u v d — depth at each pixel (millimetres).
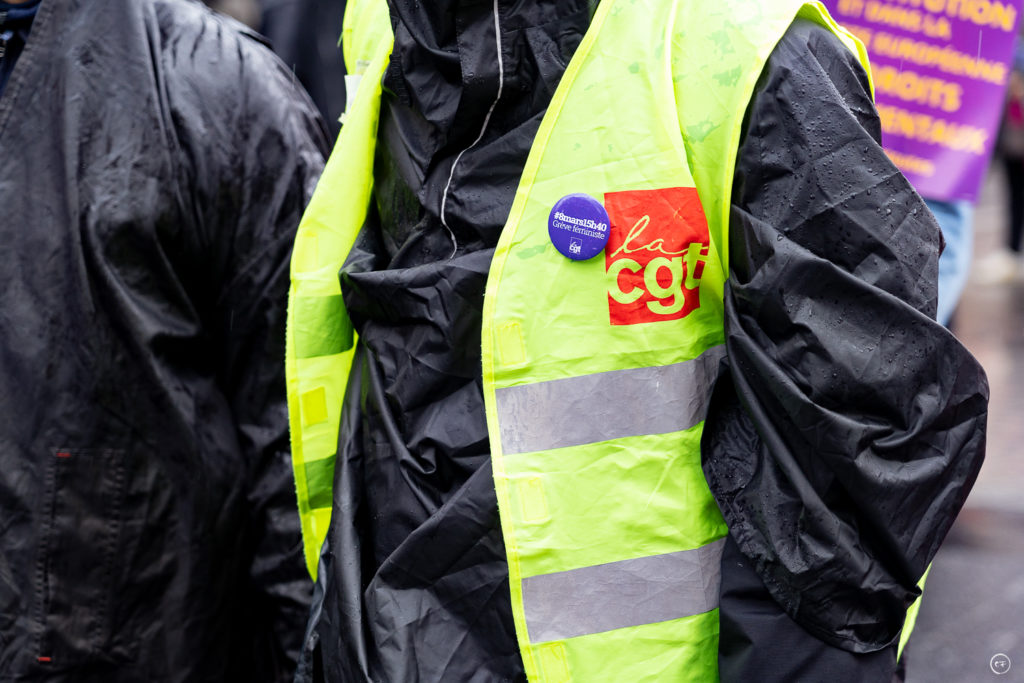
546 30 1643
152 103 2107
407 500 1738
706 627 1632
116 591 2146
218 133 2164
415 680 1671
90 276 2080
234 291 2225
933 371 1530
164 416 2137
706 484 1629
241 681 2340
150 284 2113
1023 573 4508
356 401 1913
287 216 2234
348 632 1747
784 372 1509
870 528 1522
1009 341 8062
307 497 2037
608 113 1599
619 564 1617
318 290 1963
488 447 1674
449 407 1712
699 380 1632
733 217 1542
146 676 2180
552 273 1616
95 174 2082
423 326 1722
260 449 2254
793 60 1536
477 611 1674
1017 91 10086
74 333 2098
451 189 1721
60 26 2139
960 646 3971
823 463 1501
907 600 1557
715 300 1640
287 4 4293
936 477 1537
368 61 2049
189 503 2180
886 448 1503
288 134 2246
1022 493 5297
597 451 1618
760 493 1560
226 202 2182
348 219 1952
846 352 1488
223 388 2273
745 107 1519
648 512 1610
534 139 1642
